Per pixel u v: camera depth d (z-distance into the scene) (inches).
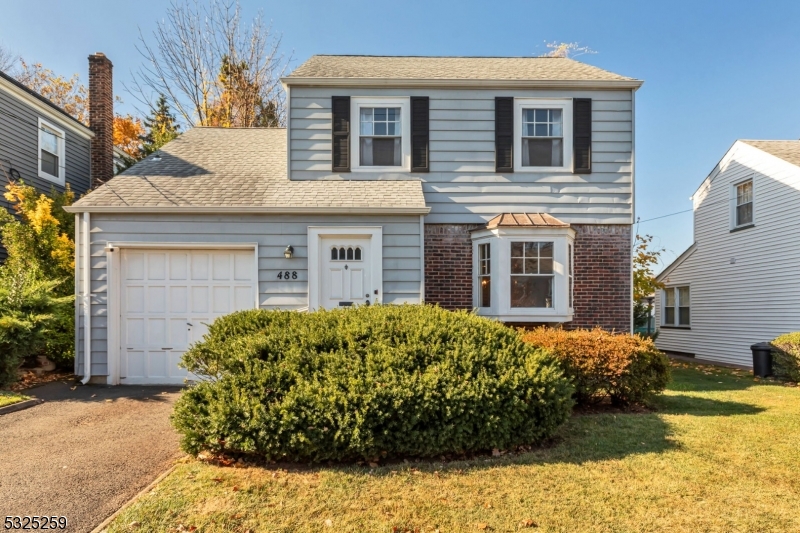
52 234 324.8
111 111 484.1
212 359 175.8
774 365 355.6
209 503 122.0
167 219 291.1
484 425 156.0
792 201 411.2
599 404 236.1
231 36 800.9
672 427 191.0
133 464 153.7
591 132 340.5
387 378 156.2
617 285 336.5
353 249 301.4
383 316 189.6
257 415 145.2
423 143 339.3
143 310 292.7
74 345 304.8
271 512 118.1
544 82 336.5
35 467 150.6
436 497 127.4
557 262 315.0
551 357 189.5
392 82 336.5
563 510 120.8
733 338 486.9
